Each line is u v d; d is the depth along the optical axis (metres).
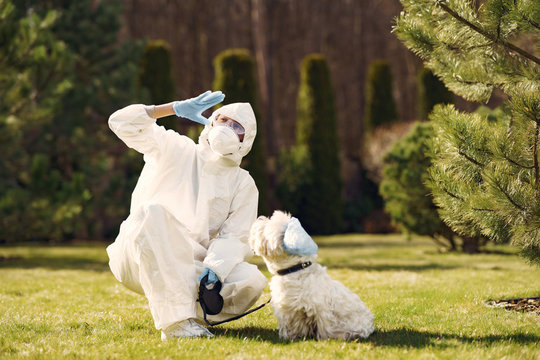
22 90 11.92
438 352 3.75
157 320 4.11
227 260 4.29
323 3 28.97
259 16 28.45
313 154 22.70
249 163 20.06
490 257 12.78
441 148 5.30
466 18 5.28
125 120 4.45
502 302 6.13
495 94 5.97
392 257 13.29
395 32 5.68
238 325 4.93
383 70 25.28
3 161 14.27
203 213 4.52
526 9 4.82
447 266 10.77
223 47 27.97
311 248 3.88
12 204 11.38
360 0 29.02
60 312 5.82
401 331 4.51
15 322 5.13
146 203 4.22
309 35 28.94
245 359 3.59
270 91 28.72
